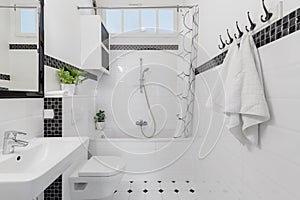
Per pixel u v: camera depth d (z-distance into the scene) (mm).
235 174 1633
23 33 1556
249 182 1408
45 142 1534
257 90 1201
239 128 1370
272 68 1153
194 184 2756
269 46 1179
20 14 1529
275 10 1121
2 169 1070
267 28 1201
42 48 1791
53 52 2064
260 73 1259
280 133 1081
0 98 1331
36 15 1715
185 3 3467
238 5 1594
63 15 2283
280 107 1085
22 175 896
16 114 1500
